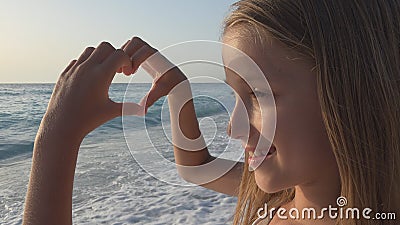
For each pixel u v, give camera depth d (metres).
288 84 0.67
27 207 0.64
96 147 5.60
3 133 7.73
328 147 0.68
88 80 0.66
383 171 0.67
